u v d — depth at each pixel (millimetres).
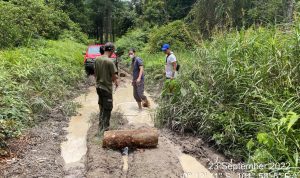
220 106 5715
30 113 6945
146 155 5137
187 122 6203
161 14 27328
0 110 6203
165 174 4434
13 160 4816
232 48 6055
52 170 4613
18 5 16938
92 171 4477
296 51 5113
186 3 25703
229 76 5770
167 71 7598
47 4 22062
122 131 5516
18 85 8016
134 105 8922
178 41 15727
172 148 5570
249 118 5258
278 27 6336
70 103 8305
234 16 14578
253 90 5395
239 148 5113
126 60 21953
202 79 6484
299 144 4160
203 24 15750
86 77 14117
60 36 20219
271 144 4137
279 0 13344
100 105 6242
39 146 5520
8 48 11844
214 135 5406
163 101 6965
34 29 15312
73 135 6328
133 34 26875
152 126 6844
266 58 5477
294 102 4668
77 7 33969
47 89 8617
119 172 4508
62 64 12336
